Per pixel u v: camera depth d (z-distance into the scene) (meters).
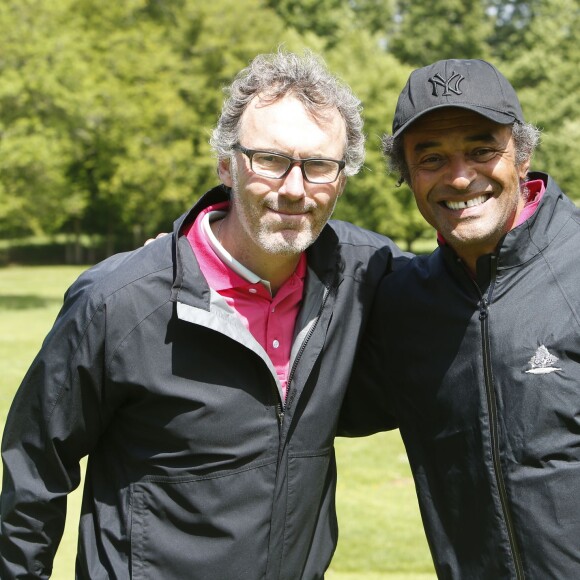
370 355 2.79
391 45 43.69
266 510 2.42
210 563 2.39
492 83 2.43
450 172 2.45
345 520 5.77
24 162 22.80
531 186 2.63
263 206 2.37
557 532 2.34
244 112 2.41
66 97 24.77
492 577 2.47
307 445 2.52
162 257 2.46
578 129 35.72
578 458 2.36
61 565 4.73
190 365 2.40
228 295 2.48
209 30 35.56
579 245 2.49
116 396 2.43
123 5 36.19
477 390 2.48
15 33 24.02
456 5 42.91
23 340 15.19
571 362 2.38
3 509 2.52
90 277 2.50
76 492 6.22
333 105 2.41
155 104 33.06
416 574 4.76
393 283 2.74
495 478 2.44
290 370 2.47
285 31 38.25
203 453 2.39
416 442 2.68
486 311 2.48
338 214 32.34
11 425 2.53
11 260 41.50
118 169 33.03
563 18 43.03
